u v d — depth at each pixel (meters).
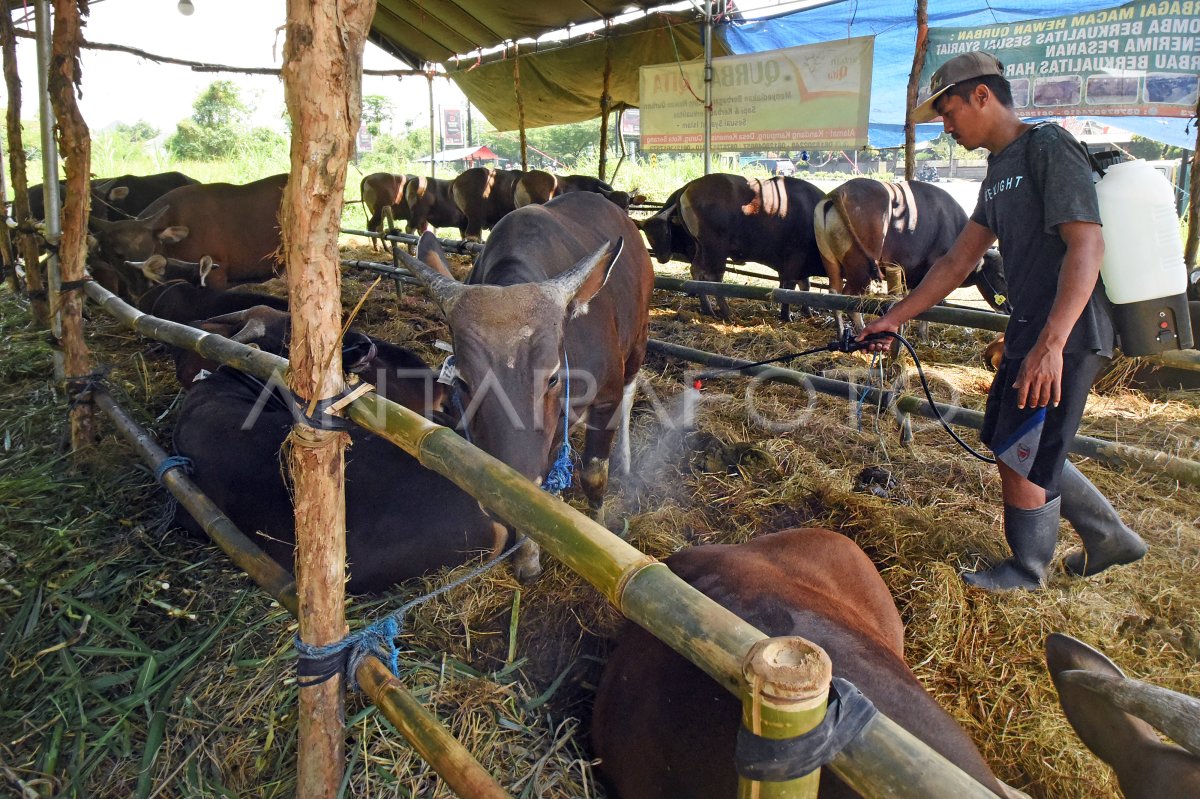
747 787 1.07
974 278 7.02
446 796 2.04
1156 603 2.98
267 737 2.30
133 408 4.89
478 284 2.88
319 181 1.65
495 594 2.96
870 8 8.90
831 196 7.29
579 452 4.16
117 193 8.50
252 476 3.19
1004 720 2.47
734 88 9.17
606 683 2.13
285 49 1.58
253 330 4.57
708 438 4.49
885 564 3.27
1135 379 5.35
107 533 3.47
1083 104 7.12
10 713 2.49
